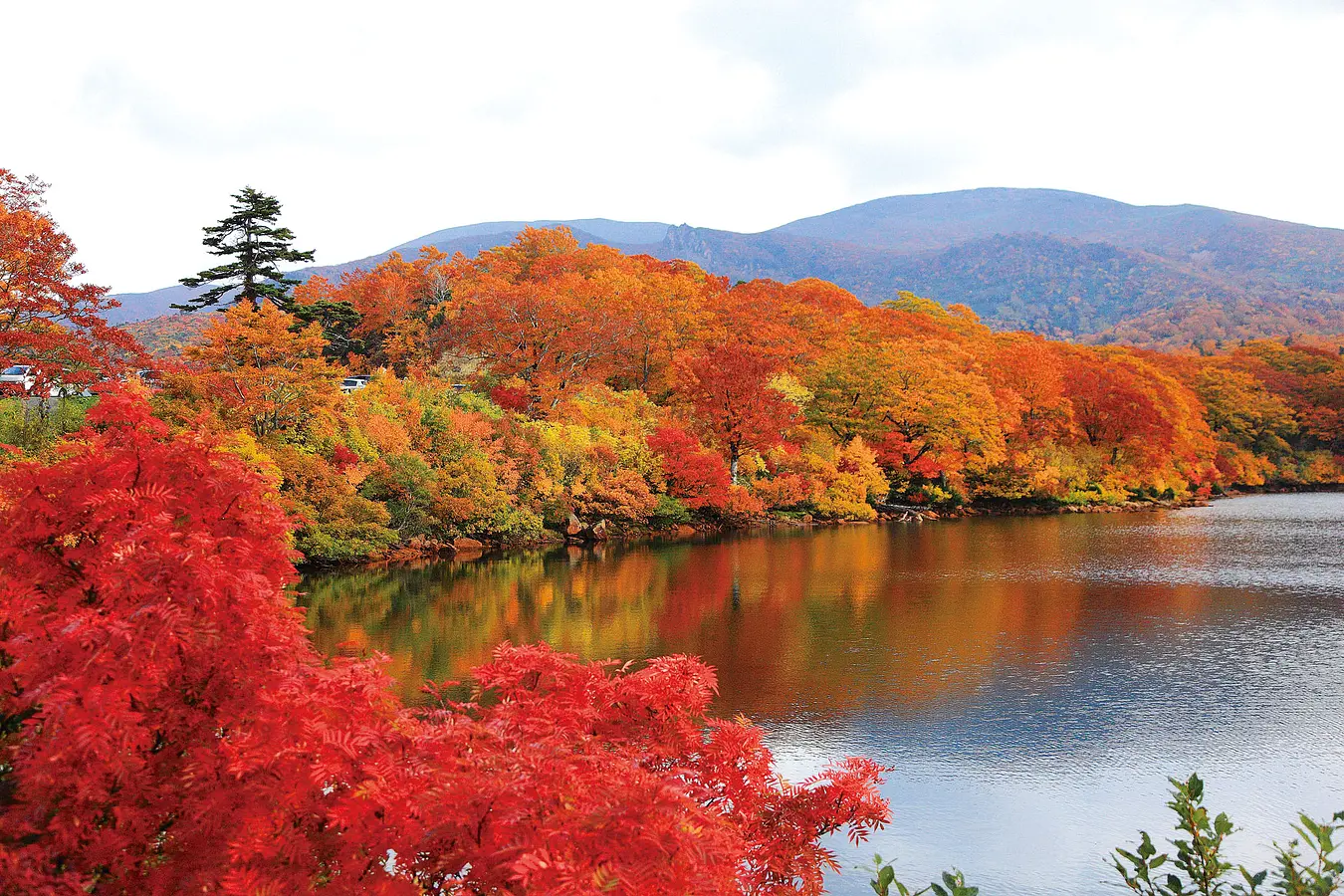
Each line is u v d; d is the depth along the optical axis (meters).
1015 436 66.56
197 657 4.35
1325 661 19.09
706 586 28.89
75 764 3.94
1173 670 18.47
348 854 4.21
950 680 17.61
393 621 22.73
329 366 34.47
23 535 4.75
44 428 24.91
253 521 5.33
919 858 10.23
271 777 4.25
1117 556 36.75
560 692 5.68
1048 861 10.11
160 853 4.52
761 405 52.34
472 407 45.03
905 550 39.22
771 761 5.91
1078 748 13.80
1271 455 97.06
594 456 45.19
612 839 3.70
